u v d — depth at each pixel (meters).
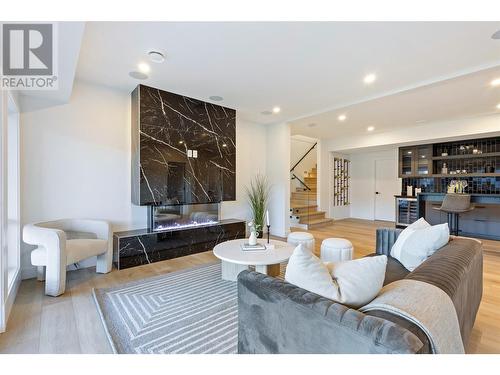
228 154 4.51
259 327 1.27
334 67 2.89
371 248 4.46
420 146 6.43
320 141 7.42
